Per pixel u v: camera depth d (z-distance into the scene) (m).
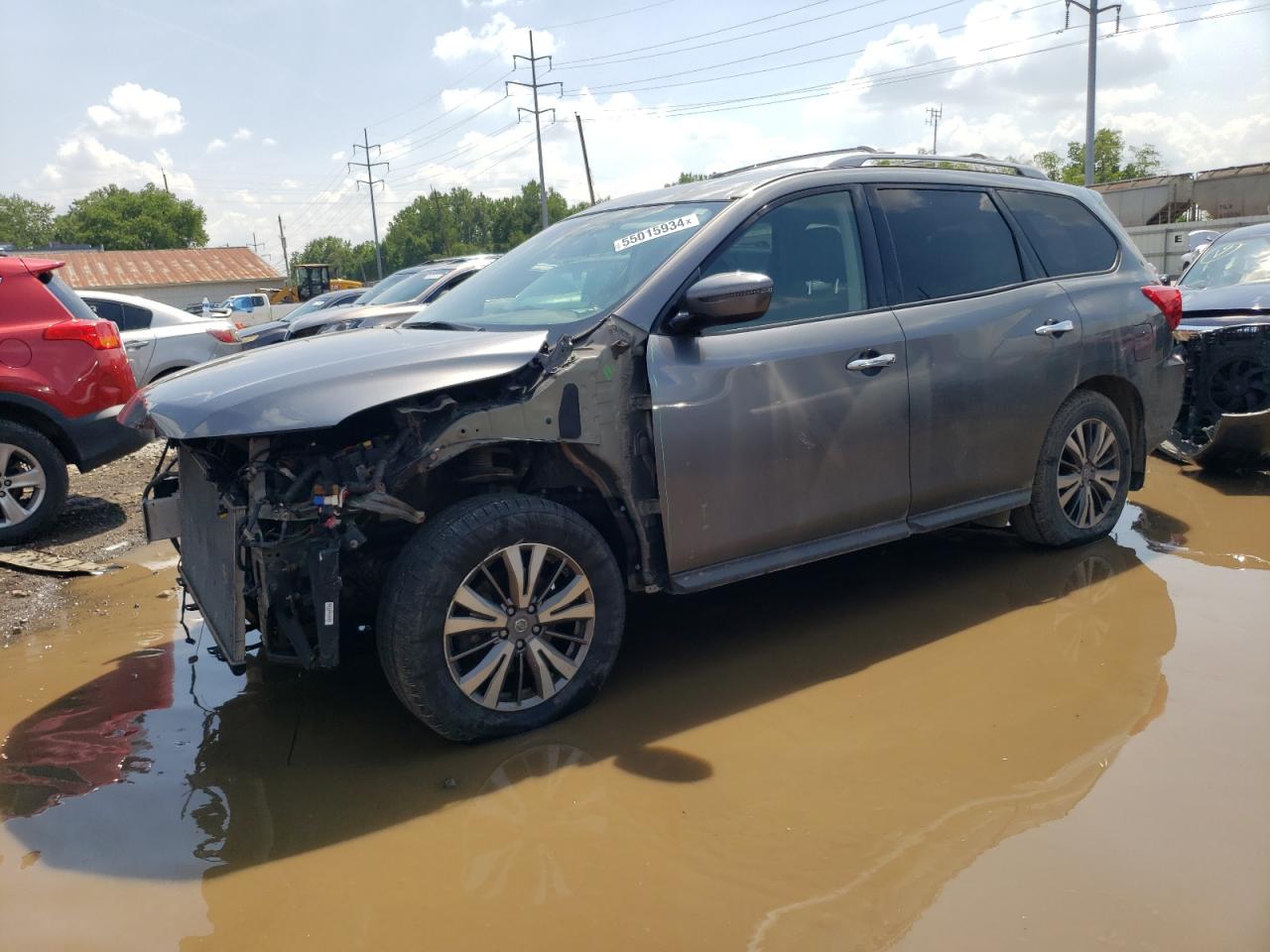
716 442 3.46
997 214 4.52
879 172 4.19
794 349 3.65
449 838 2.68
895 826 2.61
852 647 3.86
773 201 3.81
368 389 2.97
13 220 107.12
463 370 3.08
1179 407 5.12
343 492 2.91
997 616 4.08
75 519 6.55
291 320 11.82
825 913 2.27
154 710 3.62
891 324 3.94
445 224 122.19
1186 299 6.55
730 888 2.39
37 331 5.91
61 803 2.96
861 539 3.93
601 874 2.48
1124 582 4.39
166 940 2.31
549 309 3.62
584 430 3.27
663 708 3.41
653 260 3.61
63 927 2.37
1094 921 2.18
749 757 3.03
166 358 10.51
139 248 97.44
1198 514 5.50
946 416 4.09
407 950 2.23
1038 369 4.41
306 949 2.26
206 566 3.42
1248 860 2.38
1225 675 3.40
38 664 4.11
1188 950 2.08
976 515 4.30
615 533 3.77
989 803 2.69
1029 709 3.24
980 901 2.27
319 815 2.84
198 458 3.36
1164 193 36.88
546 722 3.29
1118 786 2.73
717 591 4.57
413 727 3.39
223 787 3.03
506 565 3.15
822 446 3.72
